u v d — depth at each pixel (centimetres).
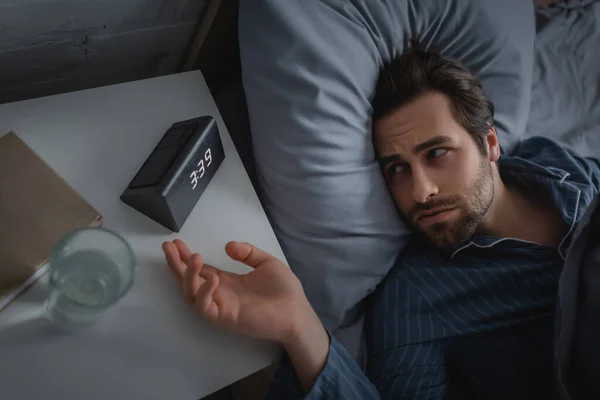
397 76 84
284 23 78
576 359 84
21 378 58
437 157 84
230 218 73
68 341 61
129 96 80
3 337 59
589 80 121
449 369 89
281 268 67
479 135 86
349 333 90
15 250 61
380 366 84
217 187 75
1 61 84
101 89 79
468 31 94
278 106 80
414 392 81
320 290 84
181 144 68
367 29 85
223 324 63
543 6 126
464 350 86
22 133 73
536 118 115
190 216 72
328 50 80
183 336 64
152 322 64
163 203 64
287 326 64
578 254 83
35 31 80
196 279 62
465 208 85
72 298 58
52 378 59
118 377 60
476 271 88
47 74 94
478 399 87
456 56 97
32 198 65
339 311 85
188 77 84
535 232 96
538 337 86
